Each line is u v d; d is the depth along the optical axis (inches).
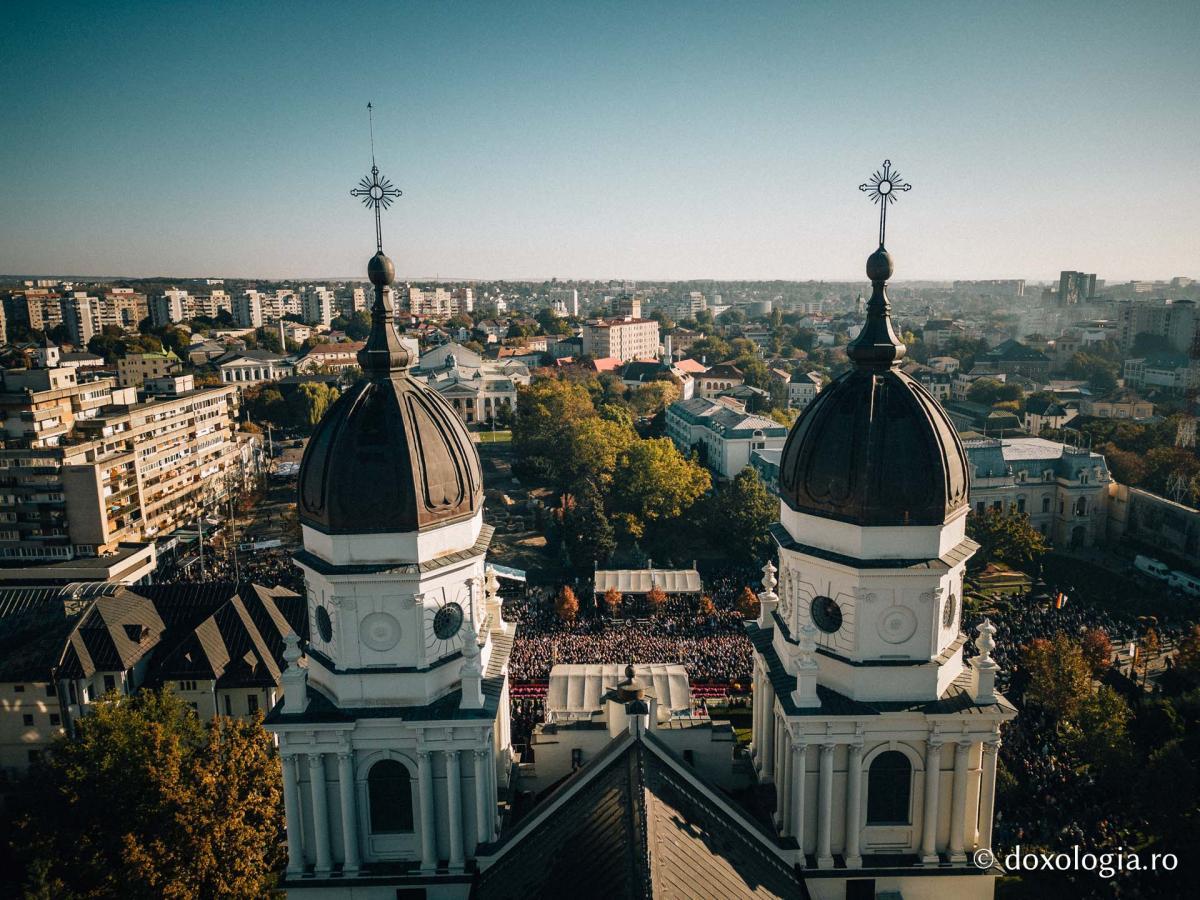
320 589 1689.2
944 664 1646.2
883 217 1700.3
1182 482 6909.5
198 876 2397.9
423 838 1683.1
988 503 6879.9
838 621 1670.8
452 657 1720.0
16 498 6535.4
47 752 3624.5
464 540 1726.1
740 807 1690.5
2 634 4109.3
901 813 1696.6
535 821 1716.3
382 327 1711.4
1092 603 5467.5
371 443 1631.4
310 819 1700.3
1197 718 3422.7
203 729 3063.5
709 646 4490.7
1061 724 3366.1
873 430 1603.1
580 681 2640.3
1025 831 2913.4
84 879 2591.0
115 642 3946.9
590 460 7790.4
